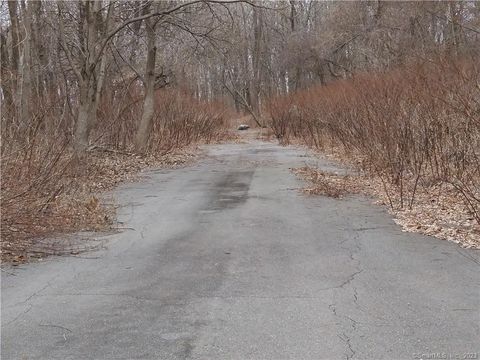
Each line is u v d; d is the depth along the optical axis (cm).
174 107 2255
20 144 880
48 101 1223
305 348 386
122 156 1609
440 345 387
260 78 4519
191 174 1415
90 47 1420
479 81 1020
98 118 1681
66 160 1028
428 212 832
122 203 1000
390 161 1120
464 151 971
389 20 2734
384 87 1419
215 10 1764
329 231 748
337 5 3488
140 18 1430
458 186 838
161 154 1794
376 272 560
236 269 580
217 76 5409
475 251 630
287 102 2705
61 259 632
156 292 512
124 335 414
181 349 388
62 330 427
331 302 476
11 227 705
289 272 566
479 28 2022
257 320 438
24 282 550
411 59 1609
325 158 1697
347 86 1908
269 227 779
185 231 768
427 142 1060
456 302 469
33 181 797
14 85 1448
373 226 772
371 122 1384
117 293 511
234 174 1391
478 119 945
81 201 925
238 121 4934
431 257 611
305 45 3838
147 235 749
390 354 374
